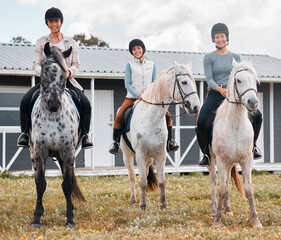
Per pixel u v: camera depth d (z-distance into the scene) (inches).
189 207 320.8
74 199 337.7
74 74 299.0
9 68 557.9
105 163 660.7
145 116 304.5
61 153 274.1
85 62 664.4
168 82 292.5
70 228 261.1
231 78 262.2
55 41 302.2
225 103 271.1
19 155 623.5
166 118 331.3
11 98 621.9
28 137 294.5
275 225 270.4
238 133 262.7
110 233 248.5
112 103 666.2
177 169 612.4
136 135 307.0
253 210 266.8
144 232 241.3
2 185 456.4
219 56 299.7
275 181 519.8
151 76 341.4
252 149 280.5
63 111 271.1
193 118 709.3
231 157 266.7
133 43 338.3
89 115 305.3
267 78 665.0
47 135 268.2
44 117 267.7
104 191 406.0
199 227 253.4
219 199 271.3
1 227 262.8
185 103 285.3
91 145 304.8
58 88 254.8
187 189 429.1
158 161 310.7
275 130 729.6
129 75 338.6
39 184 271.3
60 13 299.1
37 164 272.5
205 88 711.1
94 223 278.1
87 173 575.8
